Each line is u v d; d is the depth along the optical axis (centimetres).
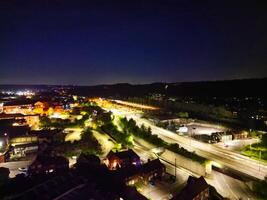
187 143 10294
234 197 5912
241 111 15838
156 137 9712
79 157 7100
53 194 4606
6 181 5419
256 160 8362
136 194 4956
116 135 10369
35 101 19225
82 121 13100
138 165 6794
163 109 19500
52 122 12925
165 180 6550
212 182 6650
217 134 10969
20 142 9431
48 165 6531
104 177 5594
